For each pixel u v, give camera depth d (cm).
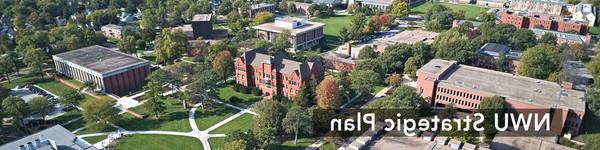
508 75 18100
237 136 13025
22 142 12175
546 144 13538
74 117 16950
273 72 18312
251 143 12950
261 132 13700
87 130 15800
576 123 14900
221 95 19162
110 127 16038
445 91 17038
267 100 15425
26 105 16025
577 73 19775
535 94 16112
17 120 15462
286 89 18350
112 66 19988
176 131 15700
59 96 18350
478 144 13175
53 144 11819
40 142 11825
